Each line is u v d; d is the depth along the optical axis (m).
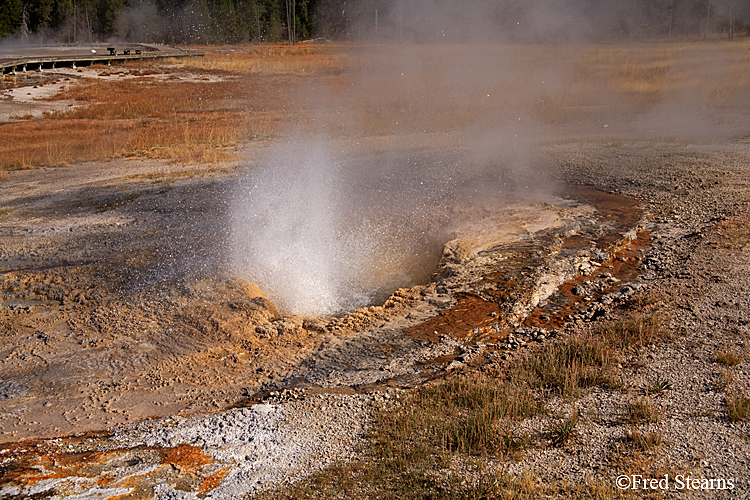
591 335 5.34
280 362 5.52
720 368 4.52
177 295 6.86
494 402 4.32
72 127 18.62
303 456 3.96
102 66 34.34
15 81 28.33
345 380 5.10
